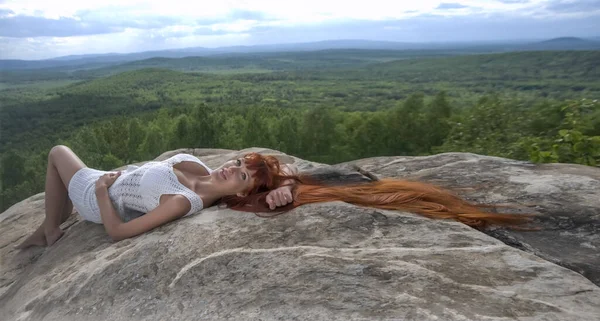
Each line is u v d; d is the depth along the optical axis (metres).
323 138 26.30
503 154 8.37
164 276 2.40
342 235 2.61
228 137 27.92
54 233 3.59
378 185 3.30
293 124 28.05
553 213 3.04
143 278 2.44
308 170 4.12
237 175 3.20
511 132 9.05
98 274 2.57
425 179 3.83
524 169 3.93
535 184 3.51
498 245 2.49
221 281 2.26
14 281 3.27
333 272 2.19
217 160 5.38
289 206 3.04
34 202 4.72
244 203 3.14
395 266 2.22
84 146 29.19
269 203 3.03
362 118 25.92
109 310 2.29
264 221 2.86
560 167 3.96
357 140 24.86
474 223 2.92
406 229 2.69
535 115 8.68
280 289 2.11
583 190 3.34
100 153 28.77
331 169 4.11
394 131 23.25
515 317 1.78
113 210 3.12
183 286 2.29
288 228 2.73
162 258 2.55
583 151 5.12
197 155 6.03
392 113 23.47
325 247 2.47
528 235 2.85
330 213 2.90
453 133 11.22
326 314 1.89
